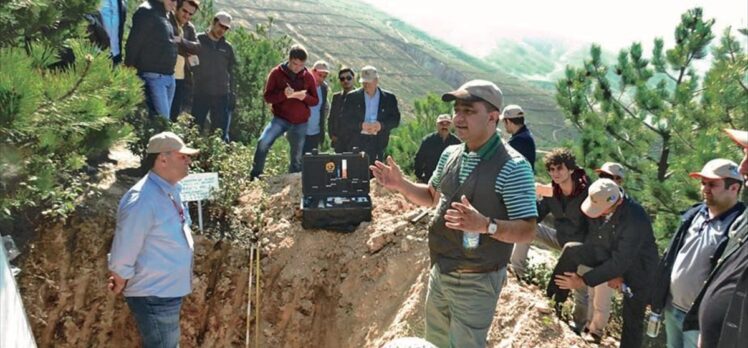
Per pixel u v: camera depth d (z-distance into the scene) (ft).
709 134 29.94
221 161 27.40
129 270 17.76
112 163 27.32
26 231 22.26
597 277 18.72
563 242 21.57
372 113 30.86
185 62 30.53
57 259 22.54
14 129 16.43
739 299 12.32
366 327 23.44
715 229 15.79
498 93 13.53
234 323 25.16
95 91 18.54
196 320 24.63
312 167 25.86
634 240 18.43
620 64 42.22
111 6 27.40
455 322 14.49
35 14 19.97
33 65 18.61
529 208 13.26
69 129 18.48
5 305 7.70
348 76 31.89
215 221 25.94
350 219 25.76
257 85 46.37
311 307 25.27
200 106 31.76
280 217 26.63
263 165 29.32
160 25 26.66
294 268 25.43
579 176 20.90
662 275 17.02
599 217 19.03
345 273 25.03
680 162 31.12
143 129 26.25
